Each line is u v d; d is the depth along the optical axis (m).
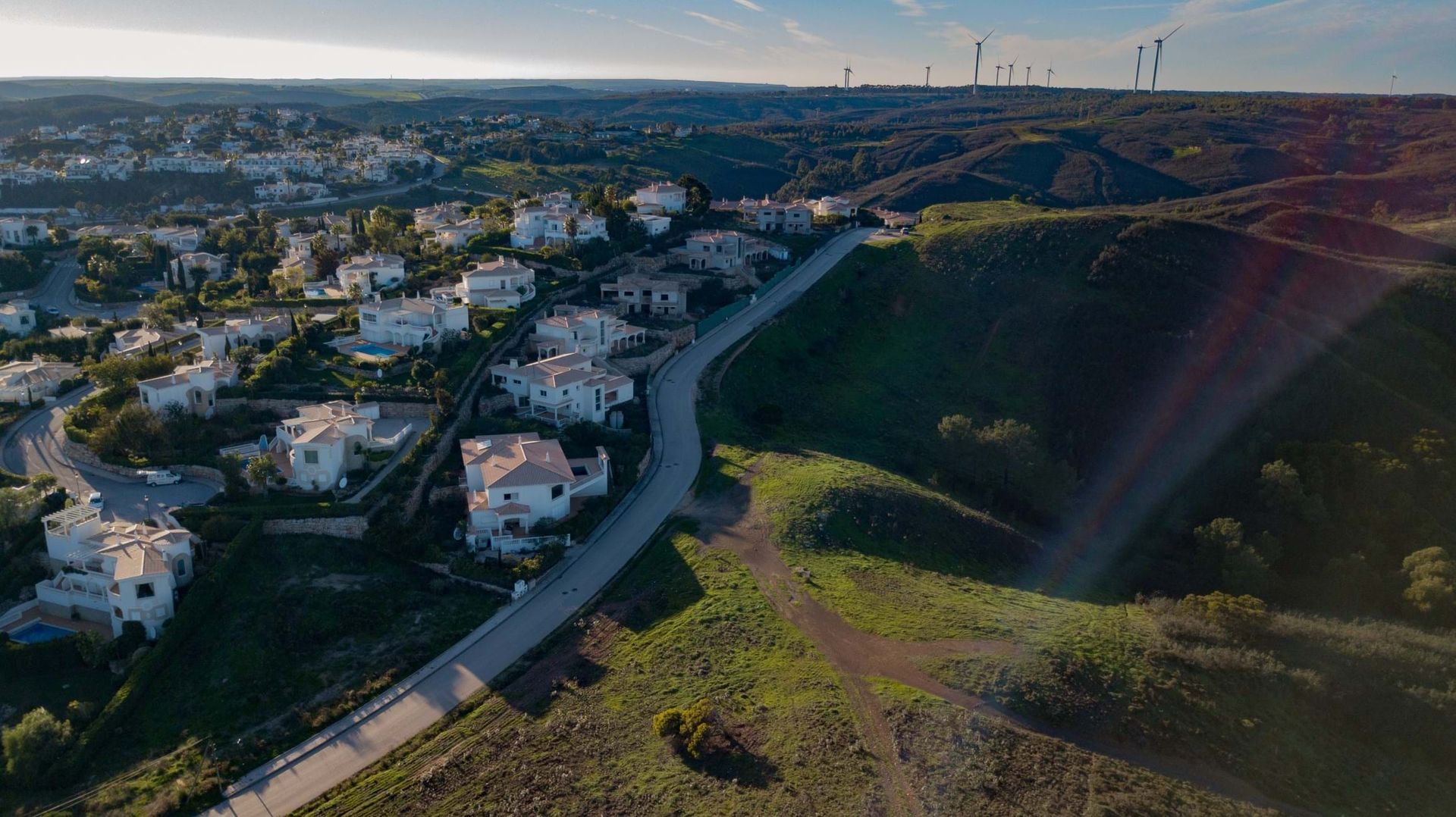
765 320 140.50
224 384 98.56
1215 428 118.62
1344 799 56.34
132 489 83.50
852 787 50.06
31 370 105.88
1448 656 71.31
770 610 68.50
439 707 60.12
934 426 123.38
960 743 53.75
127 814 51.09
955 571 81.38
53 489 80.56
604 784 51.69
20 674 62.12
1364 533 100.38
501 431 97.81
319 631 67.25
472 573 74.94
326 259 151.50
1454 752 61.69
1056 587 85.25
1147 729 58.16
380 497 81.31
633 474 93.25
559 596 73.44
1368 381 120.31
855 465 100.56
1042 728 57.16
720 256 157.12
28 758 53.19
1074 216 166.25
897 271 164.12
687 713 55.75
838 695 57.84
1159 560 98.19
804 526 81.75
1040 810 49.66
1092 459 120.56
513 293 128.50
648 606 70.62
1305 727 62.00
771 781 50.72
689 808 49.19
